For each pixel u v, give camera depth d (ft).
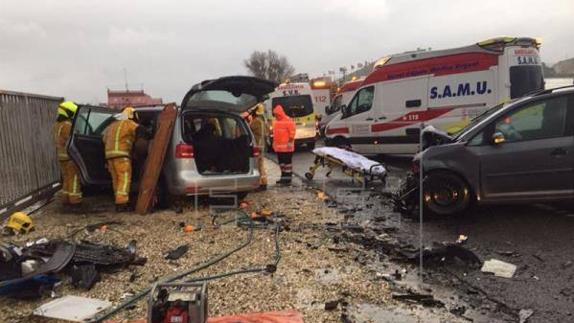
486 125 21.76
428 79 37.93
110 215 24.09
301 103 60.85
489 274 15.26
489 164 21.31
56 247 16.06
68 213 24.94
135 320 12.09
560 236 18.71
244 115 31.32
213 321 11.81
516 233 19.57
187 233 20.29
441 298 13.51
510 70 33.96
